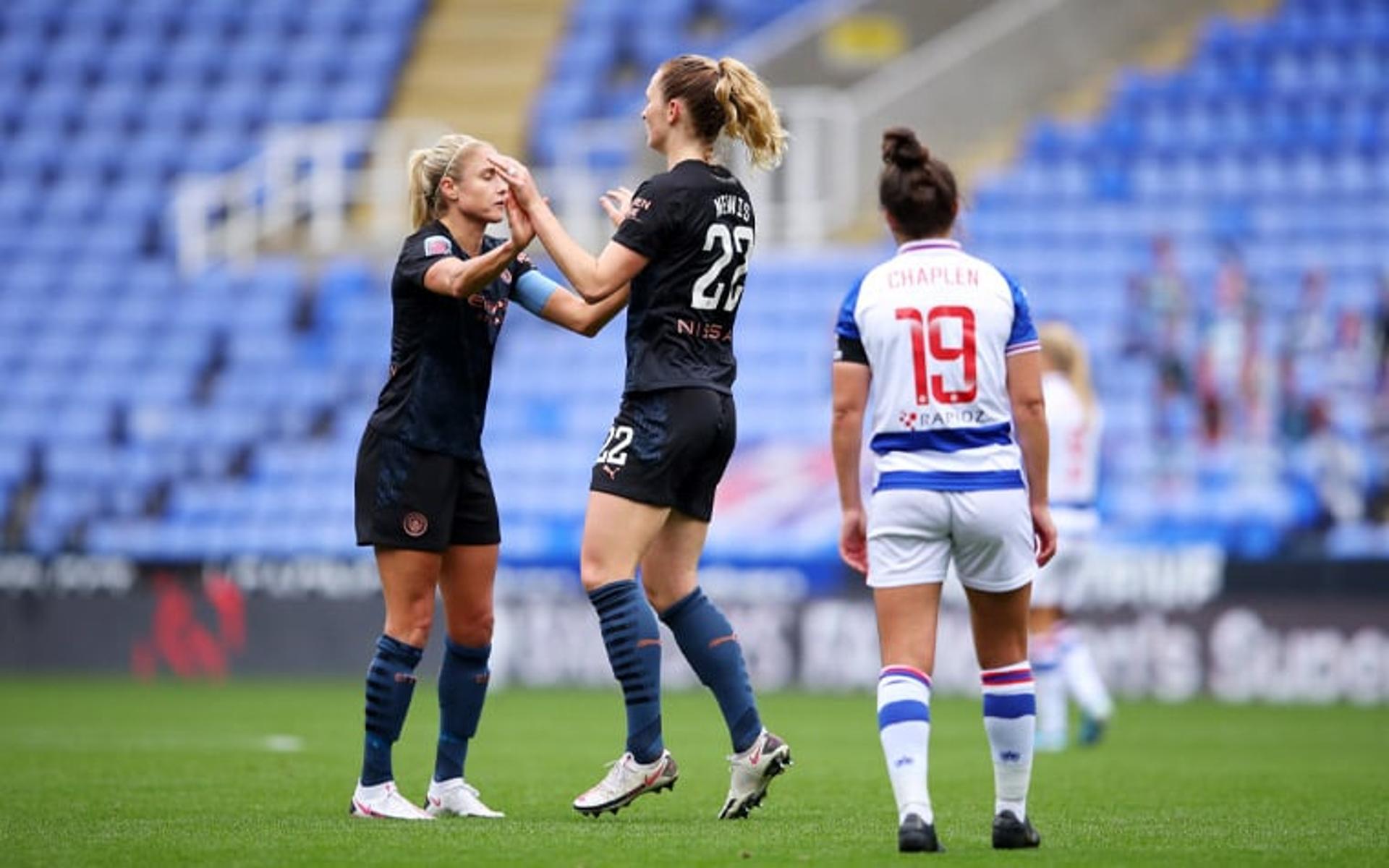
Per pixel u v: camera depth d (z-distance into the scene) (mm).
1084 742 43125
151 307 86375
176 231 90938
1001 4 91625
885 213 21766
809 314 78875
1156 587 60719
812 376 76500
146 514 78438
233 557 74688
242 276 86250
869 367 21625
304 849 21609
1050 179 83312
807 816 26375
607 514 24250
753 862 20359
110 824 24906
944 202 21422
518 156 92188
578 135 91312
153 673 67438
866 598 62656
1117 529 68438
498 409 77375
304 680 65750
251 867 20188
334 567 66250
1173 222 80562
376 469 25203
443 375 25094
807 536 67938
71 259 90000
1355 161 82875
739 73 24469
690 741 43156
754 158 24766
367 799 25672
